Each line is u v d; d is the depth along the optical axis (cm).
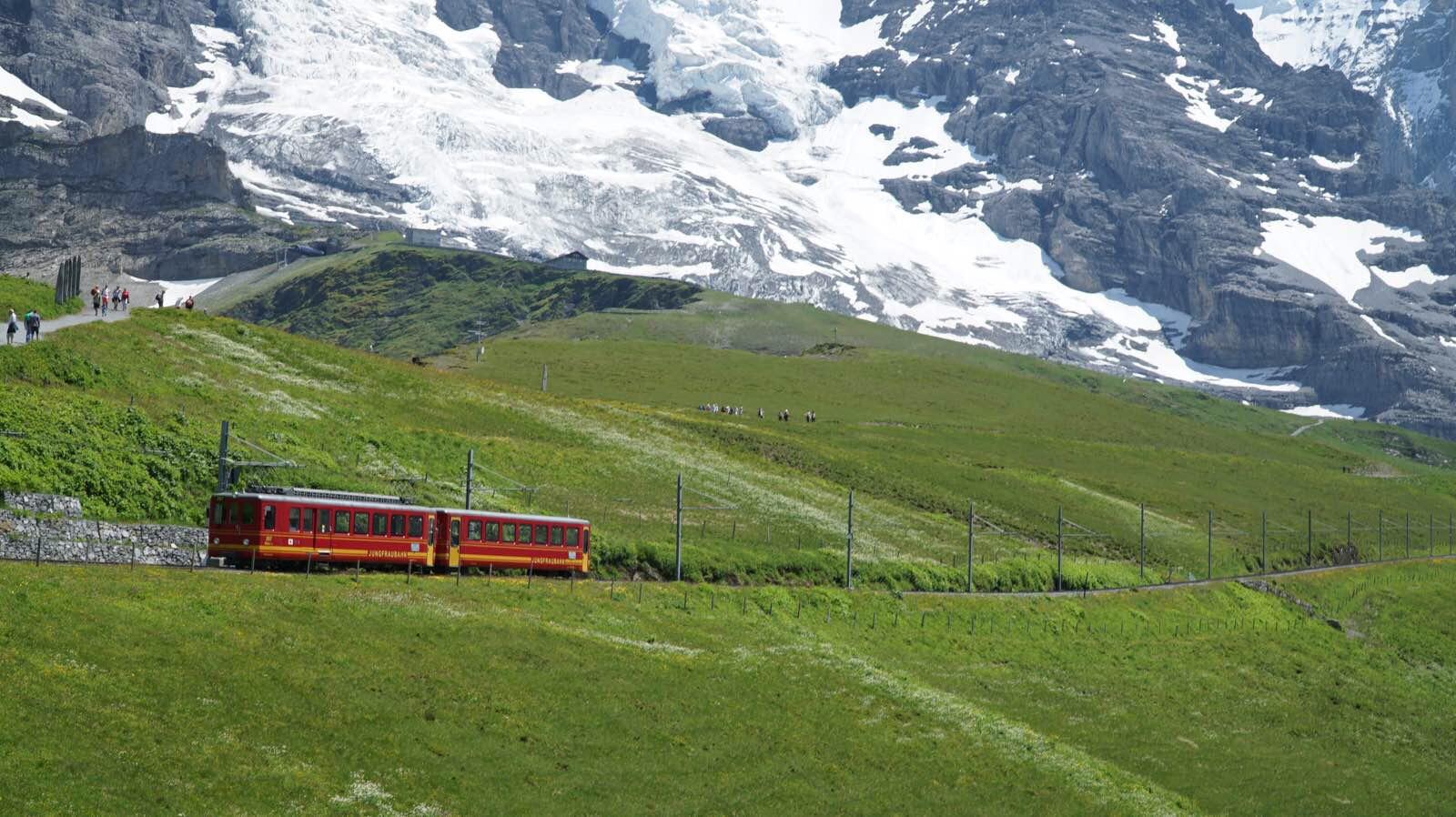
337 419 18538
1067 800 10150
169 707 7819
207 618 9056
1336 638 19875
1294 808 11888
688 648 11494
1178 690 15212
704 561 15162
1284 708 15475
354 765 7869
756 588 14638
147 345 19038
